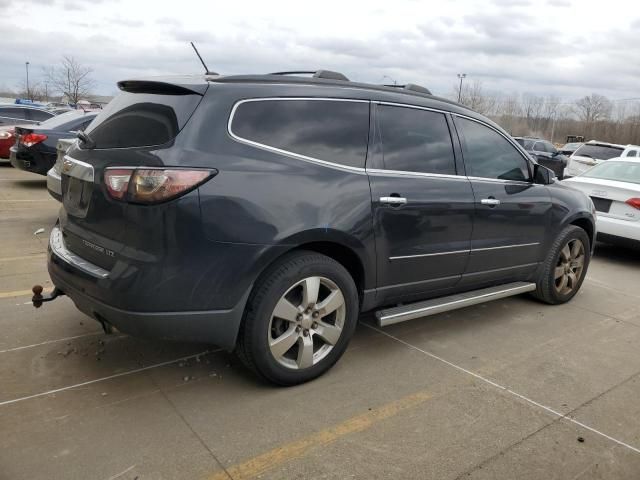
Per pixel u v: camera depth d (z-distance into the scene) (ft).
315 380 11.53
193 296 9.48
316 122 11.16
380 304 12.49
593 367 12.98
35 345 12.37
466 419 10.35
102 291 9.52
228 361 12.12
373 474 8.63
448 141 13.53
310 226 10.37
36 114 56.70
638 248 23.89
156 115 10.16
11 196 32.37
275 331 10.65
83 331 13.20
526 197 15.30
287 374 10.87
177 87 10.21
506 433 9.95
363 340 13.85
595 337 14.99
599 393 11.66
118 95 11.90
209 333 9.85
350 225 11.00
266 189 9.99
